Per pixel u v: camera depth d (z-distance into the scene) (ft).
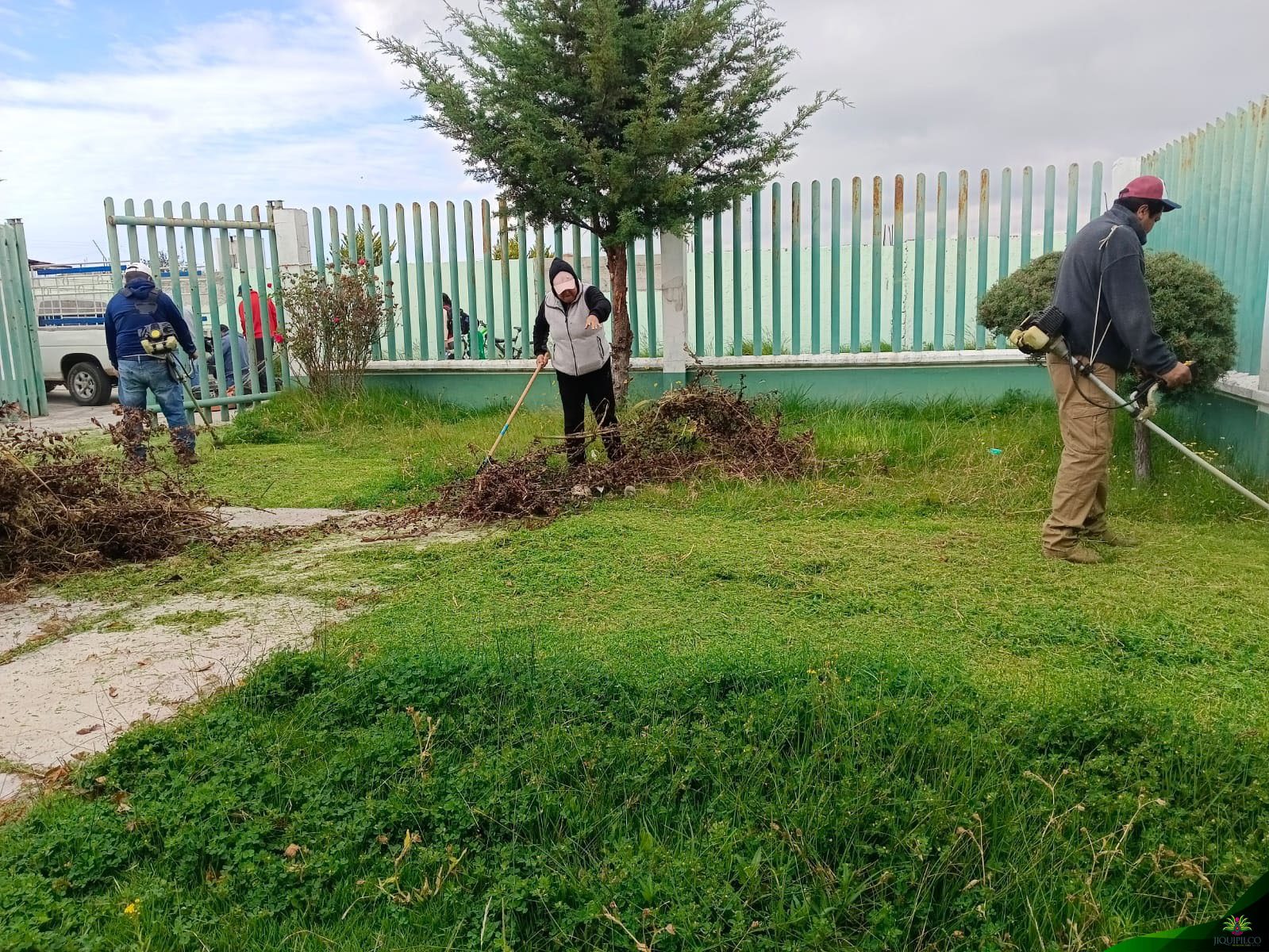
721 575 16.46
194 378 37.11
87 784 9.90
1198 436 25.35
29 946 7.35
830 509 20.85
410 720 10.76
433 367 37.14
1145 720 9.98
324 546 19.86
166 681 12.71
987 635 13.43
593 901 7.80
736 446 24.26
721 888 7.92
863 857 8.40
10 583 17.25
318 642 13.71
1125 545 17.97
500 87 29.63
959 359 30.53
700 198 29.71
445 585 16.38
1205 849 8.27
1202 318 20.74
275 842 8.85
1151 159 31.40
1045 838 8.46
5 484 18.34
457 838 8.89
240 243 38.24
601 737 10.18
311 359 36.94
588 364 23.97
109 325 29.73
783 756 9.89
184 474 27.68
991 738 9.66
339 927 7.88
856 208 30.96
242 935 7.73
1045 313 16.78
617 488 23.09
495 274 38.01
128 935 7.61
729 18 28.76
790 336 35.83
